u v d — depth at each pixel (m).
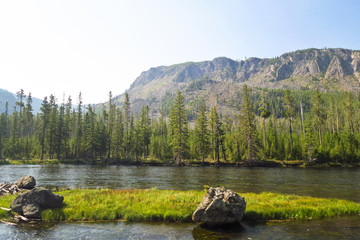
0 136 94.06
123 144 93.31
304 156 71.69
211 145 85.12
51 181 33.81
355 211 16.77
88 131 86.00
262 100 92.00
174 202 17.91
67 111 109.50
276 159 74.81
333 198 21.64
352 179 36.78
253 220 15.22
